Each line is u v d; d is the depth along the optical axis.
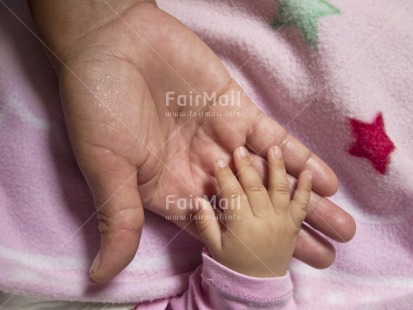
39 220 0.43
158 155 0.42
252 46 0.45
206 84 0.42
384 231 0.46
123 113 0.40
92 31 0.41
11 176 0.43
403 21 0.45
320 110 0.45
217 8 0.46
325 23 0.44
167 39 0.42
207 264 0.41
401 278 0.46
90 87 0.40
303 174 0.42
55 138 0.44
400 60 0.45
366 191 0.45
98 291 0.43
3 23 0.44
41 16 0.42
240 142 0.43
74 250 0.44
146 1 0.43
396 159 0.44
